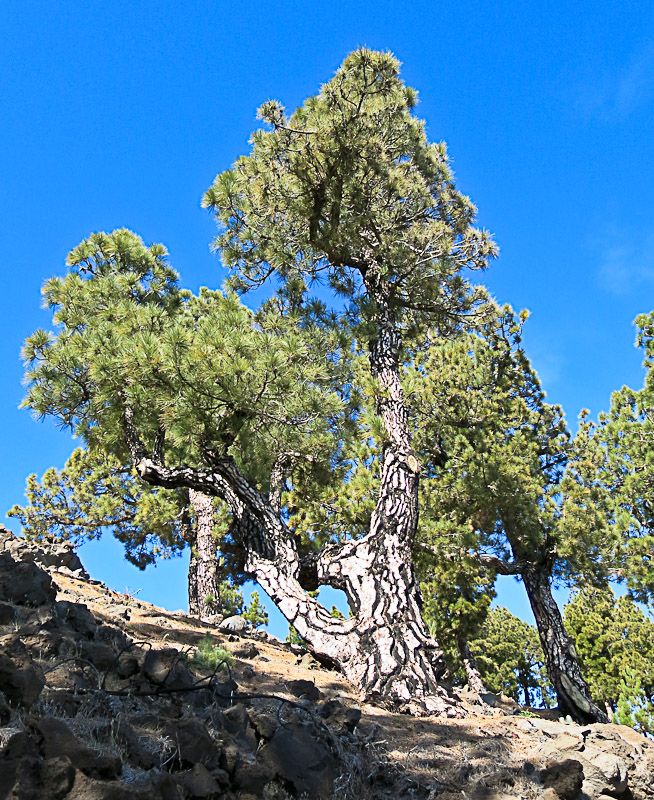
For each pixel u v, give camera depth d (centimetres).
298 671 723
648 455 1525
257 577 877
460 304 1226
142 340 834
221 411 858
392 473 921
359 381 1155
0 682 316
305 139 963
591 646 3053
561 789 438
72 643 429
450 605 1555
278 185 1009
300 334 1038
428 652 743
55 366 969
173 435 836
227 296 1125
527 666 3894
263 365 795
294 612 811
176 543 1909
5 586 480
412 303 1169
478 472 1466
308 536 1363
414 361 1741
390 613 764
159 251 1229
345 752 439
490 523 1496
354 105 973
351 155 979
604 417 1688
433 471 1600
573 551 1423
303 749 394
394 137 1065
